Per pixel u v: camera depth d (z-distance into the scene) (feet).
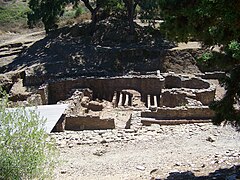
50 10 135.44
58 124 63.21
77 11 166.09
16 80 103.71
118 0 132.36
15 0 204.13
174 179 33.40
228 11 25.26
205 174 34.06
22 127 28.48
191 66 103.96
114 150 48.65
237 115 31.94
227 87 32.04
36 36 152.97
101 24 132.67
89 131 58.13
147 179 35.55
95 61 109.91
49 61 114.01
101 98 92.68
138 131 56.59
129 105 85.81
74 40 128.98
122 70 105.81
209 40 30.78
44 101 87.10
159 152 47.09
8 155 26.91
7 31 165.99
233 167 34.73
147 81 91.81
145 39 123.65
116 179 37.88
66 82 92.79
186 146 48.96
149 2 118.11
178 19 29.45
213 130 55.36
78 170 41.96
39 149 28.73
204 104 78.28
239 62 32.01
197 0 27.99
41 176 29.40
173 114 65.77
